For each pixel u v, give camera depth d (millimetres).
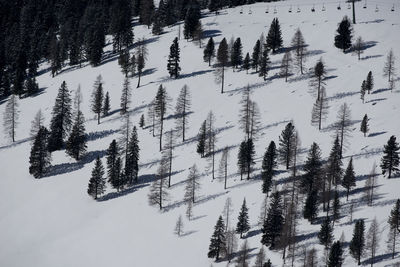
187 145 161000
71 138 167000
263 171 136625
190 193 133625
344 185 120250
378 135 141625
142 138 170250
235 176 138875
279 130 156875
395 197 114500
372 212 111812
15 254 132250
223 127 166250
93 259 124188
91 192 146500
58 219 141750
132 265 118188
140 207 137875
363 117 153125
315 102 169625
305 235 110125
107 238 129875
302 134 152250
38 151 162000
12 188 158625
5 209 149750
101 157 165000
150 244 122938
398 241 101438
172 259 115625
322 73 172375
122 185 148625
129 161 149750
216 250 111375
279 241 108250
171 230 125625
